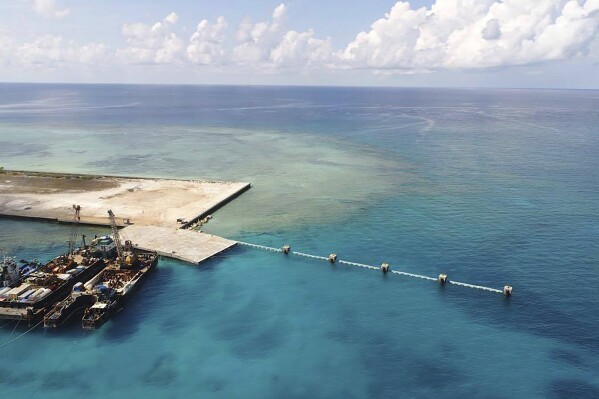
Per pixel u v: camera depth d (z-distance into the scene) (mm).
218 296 86188
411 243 108375
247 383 63500
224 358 68688
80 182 156375
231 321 78062
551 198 141750
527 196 144250
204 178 169250
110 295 82062
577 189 151875
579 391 60844
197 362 67875
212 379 64375
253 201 141625
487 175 172875
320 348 70688
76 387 63125
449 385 62438
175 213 127062
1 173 165250
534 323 76062
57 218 120938
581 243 106438
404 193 149000
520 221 121375
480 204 136375
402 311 80438
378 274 94188
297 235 114250
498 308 80688
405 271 95000
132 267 93375
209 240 109250
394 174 175625
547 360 66938
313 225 120812
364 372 65250
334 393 61469
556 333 73250
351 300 84312
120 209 129875
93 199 138250
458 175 173250
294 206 136375
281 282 91312
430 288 88250
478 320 77250
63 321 76812
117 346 71812
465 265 96875
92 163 192125
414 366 66312
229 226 120375
